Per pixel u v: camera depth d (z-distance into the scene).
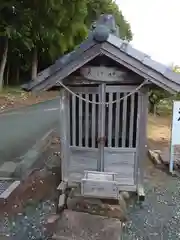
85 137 5.07
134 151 4.96
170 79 4.02
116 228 3.97
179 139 6.32
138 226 4.32
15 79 26.77
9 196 5.19
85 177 4.73
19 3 18.39
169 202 5.13
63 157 5.23
